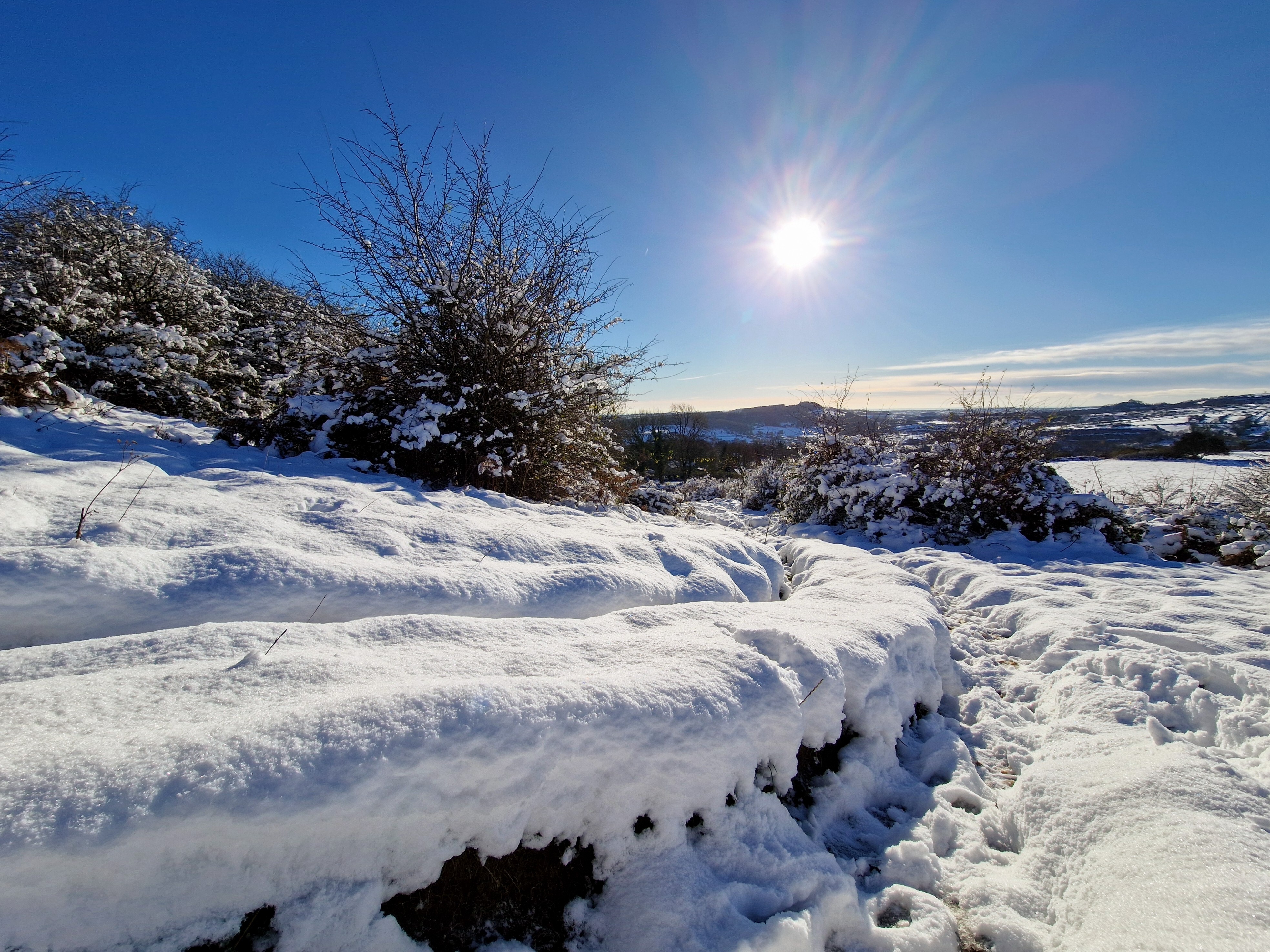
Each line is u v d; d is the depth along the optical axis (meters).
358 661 1.74
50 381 4.41
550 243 5.82
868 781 2.17
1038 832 1.95
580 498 6.25
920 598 3.53
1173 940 1.39
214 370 7.82
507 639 2.10
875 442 9.01
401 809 1.31
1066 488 7.27
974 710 2.92
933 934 1.58
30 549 1.90
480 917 1.41
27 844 1.01
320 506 3.27
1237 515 6.99
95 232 7.13
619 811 1.60
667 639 2.22
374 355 5.38
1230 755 2.36
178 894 1.12
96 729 1.30
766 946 1.39
